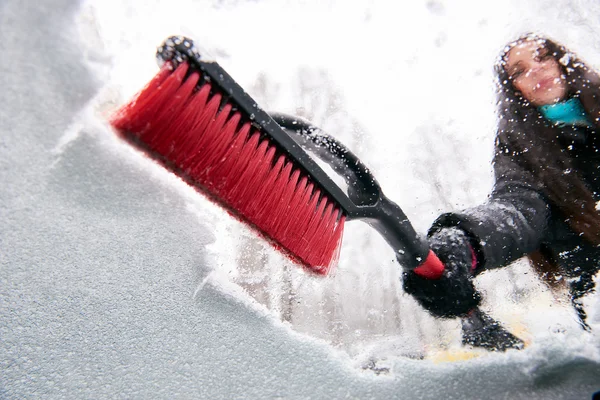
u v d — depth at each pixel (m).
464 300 0.85
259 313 0.86
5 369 0.78
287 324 0.87
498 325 0.91
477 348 0.88
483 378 0.83
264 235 0.79
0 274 0.81
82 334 0.81
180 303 0.84
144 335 0.82
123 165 0.86
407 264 0.84
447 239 0.86
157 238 0.87
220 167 0.75
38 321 0.81
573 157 0.96
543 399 0.82
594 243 0.96
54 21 0.85
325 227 0.82
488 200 0.98
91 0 0.91
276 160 0.79
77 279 0.83
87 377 0.79
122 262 0.85
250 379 0.81
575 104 0.97
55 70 0.84
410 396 0.81
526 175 0.97
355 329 0.93
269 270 0.95
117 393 0.78
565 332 0.91
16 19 0.83
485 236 0.87
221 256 0.91
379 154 1.16
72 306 0.82
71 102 0.84
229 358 0.82
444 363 0.85
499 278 0.99
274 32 1.21
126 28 1.00
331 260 0.84
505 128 1.01
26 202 0.82
